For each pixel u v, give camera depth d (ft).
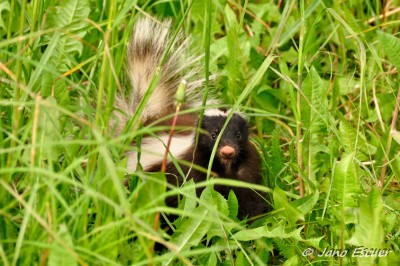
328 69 29.73
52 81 19.52
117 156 18.20
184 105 26.71
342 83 28.19
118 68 19.93
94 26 19.93
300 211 20.43
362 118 26.48
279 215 21.42
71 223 17.07
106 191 17.11
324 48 30.48
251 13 30.94
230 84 27.66
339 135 23.02
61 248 15.19
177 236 18.67
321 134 24.52
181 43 27.55
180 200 21.84
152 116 25.66
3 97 21.43
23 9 19.17
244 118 24.98
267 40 30.37
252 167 24.86
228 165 24.12
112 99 18.63
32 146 15.97
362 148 23.16
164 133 25.13
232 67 27.35
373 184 23.09
